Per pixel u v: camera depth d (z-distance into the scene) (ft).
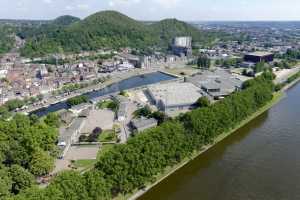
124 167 619.26
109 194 587.27
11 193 593.83
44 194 499.51
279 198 652.07
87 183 556.92
